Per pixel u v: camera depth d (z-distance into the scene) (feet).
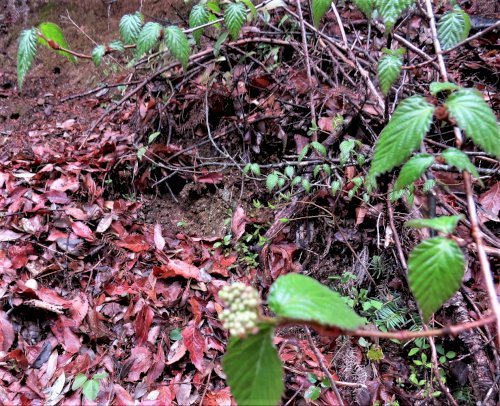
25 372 5.77
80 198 8.01
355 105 6.87
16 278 6.63
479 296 5.45
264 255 6.69
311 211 6.84
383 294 6.04
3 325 6.11
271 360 2.59
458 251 2.73
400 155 3.08
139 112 9.04
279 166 7.39
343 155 5.90
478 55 7.63
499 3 8.30
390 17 4.05
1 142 10.09
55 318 6.30
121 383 5.68
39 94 11.27
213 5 6.89
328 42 7.32
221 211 7.80
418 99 3.17
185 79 8.61
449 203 6.05
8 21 12.20
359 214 6.48
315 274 6.53
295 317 2.45
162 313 6.33
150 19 10.83
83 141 9.05
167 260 6.89
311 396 5.18
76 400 5.46
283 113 7.88
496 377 4.82
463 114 2.95
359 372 5.48
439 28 4.80
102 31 11.53
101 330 6.15
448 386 5.12
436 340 5.47
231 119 8.31
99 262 7.01
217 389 5.59
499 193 6.07
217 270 6.75
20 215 7.55
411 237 6.01
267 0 7.27
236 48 8.25
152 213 8.13
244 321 2.41
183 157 8.32
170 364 5.82
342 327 2.42
